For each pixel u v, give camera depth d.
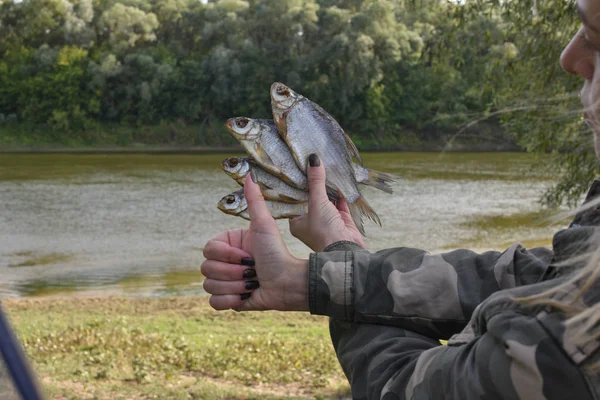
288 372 7.96
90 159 40.31
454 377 0.91
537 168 8.26
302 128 1.33
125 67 49.50
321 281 1.18
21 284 15.35
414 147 46.03
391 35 45.53
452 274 1.18
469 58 8.13
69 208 24.03
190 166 36.94
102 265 17.17
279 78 46.25
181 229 21.20
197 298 13.12
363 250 1.26
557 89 6.91
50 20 54.16
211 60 47.44
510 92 7.32
